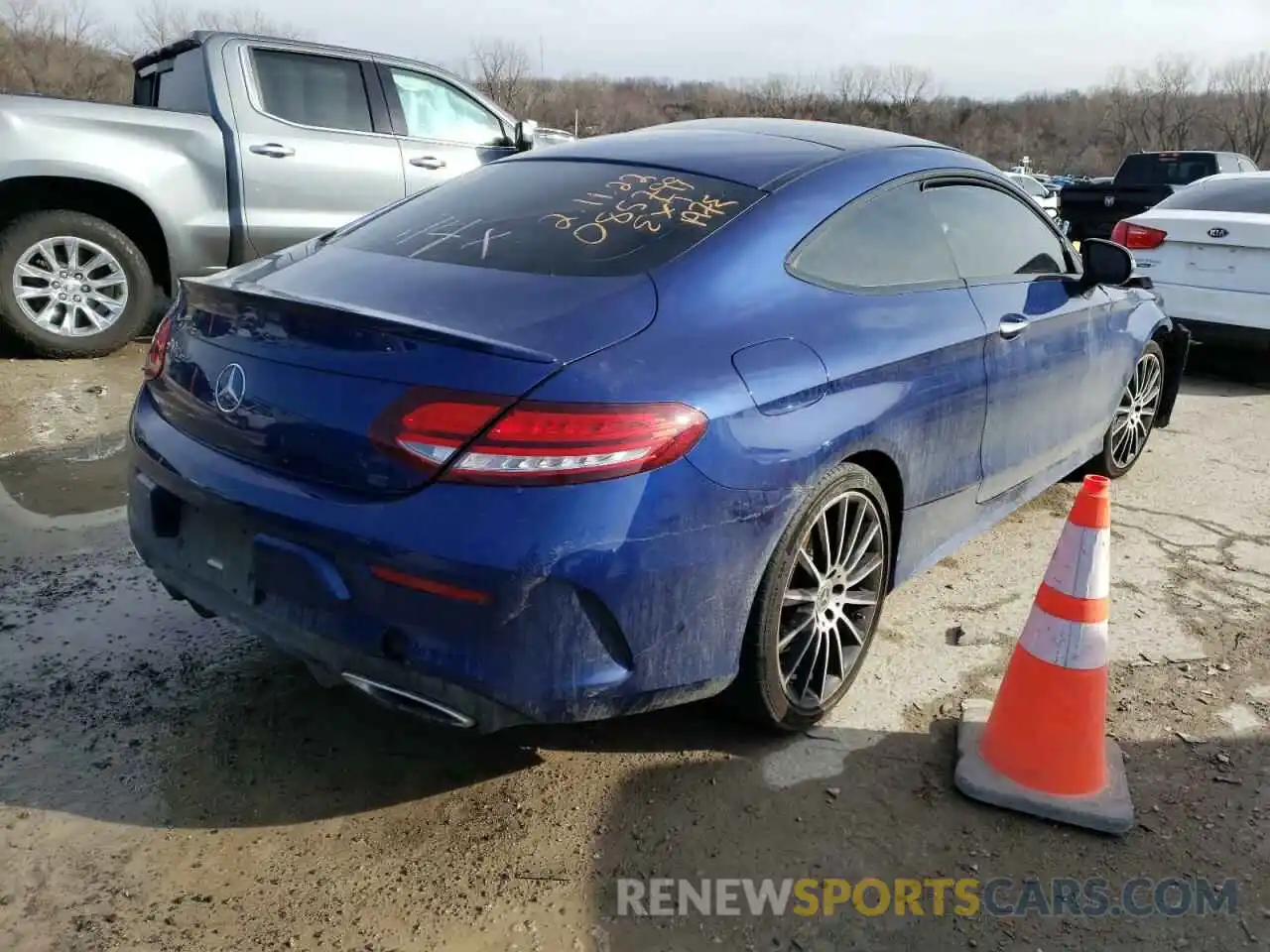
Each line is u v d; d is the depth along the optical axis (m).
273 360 2.30
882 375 2.75
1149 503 4.71
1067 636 2.52
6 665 2.97
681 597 2.24
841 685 2.89
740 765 2.69
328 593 2.17
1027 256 3.82
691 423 2.20
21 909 2.12
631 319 2.31
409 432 2.08
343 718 2.82
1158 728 2.92
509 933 2.13
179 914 2.13
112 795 2.47
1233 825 2.53
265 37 6.46
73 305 6.19
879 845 2.43
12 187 5.97
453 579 2.05
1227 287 6.88
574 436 2.06
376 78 6.79
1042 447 3.83
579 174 3.01
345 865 2.29
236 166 6.27
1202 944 2.17
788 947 2.13
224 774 2.57
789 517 2.45
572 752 2.72
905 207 3.14
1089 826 2.49
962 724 2.84
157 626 3.24
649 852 2.38
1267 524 4.51
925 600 3.68
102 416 5.28
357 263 2.70
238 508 2.29
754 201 2.74
